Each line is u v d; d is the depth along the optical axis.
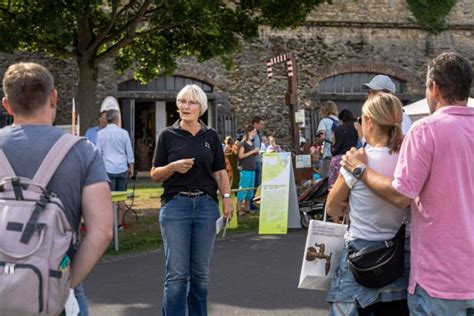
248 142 12.12
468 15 23.53
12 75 2.69
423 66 23.38
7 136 2.64
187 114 4.70
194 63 21.70
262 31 22.27
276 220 9.95
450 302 2.90
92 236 2.63
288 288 6.37
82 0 9.85
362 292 3.27
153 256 8.05
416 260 3.02
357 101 23.05
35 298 2.35
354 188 3.33
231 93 22.11
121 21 12.47
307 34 22.58
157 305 5.80
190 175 4.61
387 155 3.31
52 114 2.78
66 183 2.61
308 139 21.66
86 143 2.74
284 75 22.47
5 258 2.38
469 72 3.06
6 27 10.59
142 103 22.22
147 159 22.20
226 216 4.87
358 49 22.91
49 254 2.41
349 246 3.34
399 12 23.14
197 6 10.62
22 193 2.48
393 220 3.26
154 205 13.31
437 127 2.96
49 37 10.03
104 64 20.91
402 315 3.34
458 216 2.92
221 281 6.68
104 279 6.80
